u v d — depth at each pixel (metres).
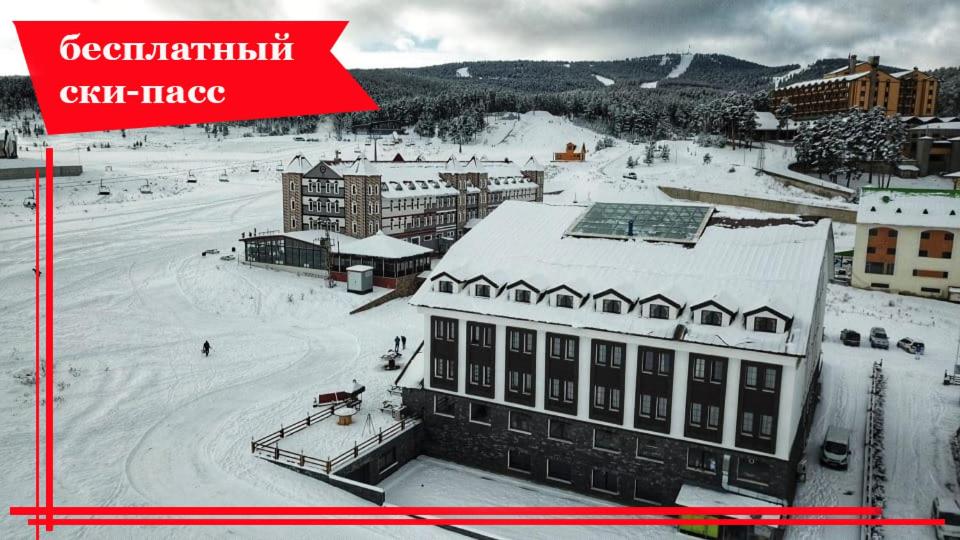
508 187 120.88
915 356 63.22
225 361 57.97
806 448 45.66
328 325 69.44
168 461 40.41
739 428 38.16
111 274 78.12
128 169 161.75
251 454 41.66
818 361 52.28
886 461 43.47
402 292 80.69
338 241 87.00
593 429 42.53
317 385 53.56
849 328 71.50
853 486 41.00
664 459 40.59
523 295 44.72
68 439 42.28
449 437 47.38
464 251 49.81
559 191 143.38
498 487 43.97
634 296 41.75
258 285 78.38
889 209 82.75
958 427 47.72
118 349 58.03
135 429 44.50
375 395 52.03
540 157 195.88
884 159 131.00
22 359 53.44
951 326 71.81
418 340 65.38
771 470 37.69
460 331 45.81
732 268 42.81
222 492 37.22
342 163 101.75
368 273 78.25
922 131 147.75
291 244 84.44
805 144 142.75
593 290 43.38
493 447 45.91
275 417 47.19
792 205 116.62
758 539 35.91
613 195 135.50
